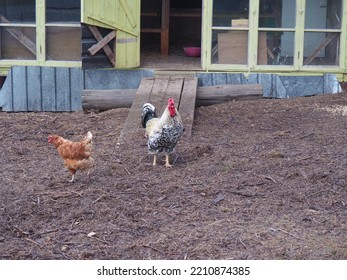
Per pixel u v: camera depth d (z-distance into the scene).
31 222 7.40
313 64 12.45
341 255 6.59
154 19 15.21
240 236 7.08
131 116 10.20
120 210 7.59
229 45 12.36
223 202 7.75
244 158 8.88
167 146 8.56
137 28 12.29
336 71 12.42
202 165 8.69
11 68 12.09
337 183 8.10
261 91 11.66
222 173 8.44
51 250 6.84
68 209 7.62
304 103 11.40
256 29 12.31
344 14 12.34
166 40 13.84
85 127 10.55
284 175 8.34
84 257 6.64
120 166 8.68
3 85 12.18
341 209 7.62
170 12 14.95
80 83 12.16
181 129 8.56
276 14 12.33
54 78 12.15
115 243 7.02
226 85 11.71
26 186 8.18
